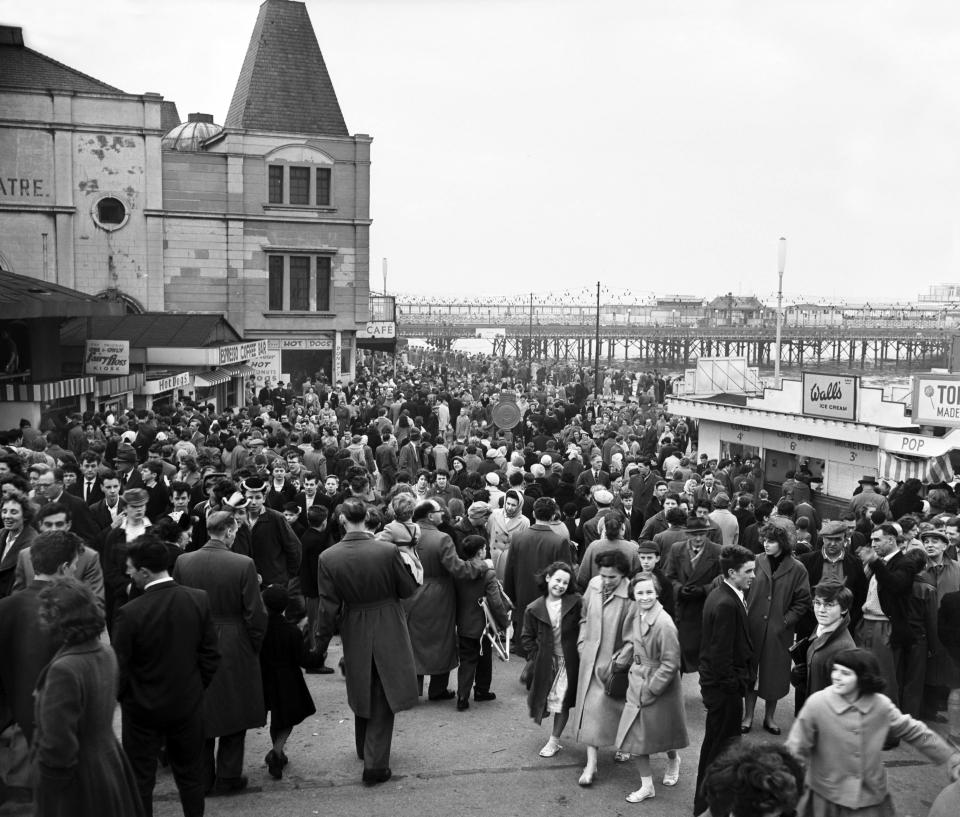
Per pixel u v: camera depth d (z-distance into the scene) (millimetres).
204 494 13375
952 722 10133
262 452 17359
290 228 51844
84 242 48125
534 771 8820
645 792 8219
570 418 36469
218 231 50625
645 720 8172
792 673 9016
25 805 7105
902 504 16156
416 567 8969
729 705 7828
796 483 20125
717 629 7887
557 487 16594
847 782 6309
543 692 9344
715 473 21109
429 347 141375
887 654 9891
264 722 8242
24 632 6902
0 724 7176
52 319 29188
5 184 46656
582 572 11016
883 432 23188
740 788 4445
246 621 8062
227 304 51062
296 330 52500
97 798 5727
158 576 7148
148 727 6988
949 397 22172
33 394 25109
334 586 8398
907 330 146125
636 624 8320
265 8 52500
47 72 47094
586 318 171625
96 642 5883
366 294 53500
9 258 47094
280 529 10766
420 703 10750
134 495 9828
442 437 24375
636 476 18375
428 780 8555
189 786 7176
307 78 52656
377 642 8414
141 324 37875
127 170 48438
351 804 8016
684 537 11500
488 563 10578
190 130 61125
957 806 5988
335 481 14367
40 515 8367
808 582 9961
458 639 10523
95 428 21359
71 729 5590
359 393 43000
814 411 25562
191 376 35312
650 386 57750
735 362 34906
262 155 50969
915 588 9867
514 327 150625
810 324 159625
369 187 52875
